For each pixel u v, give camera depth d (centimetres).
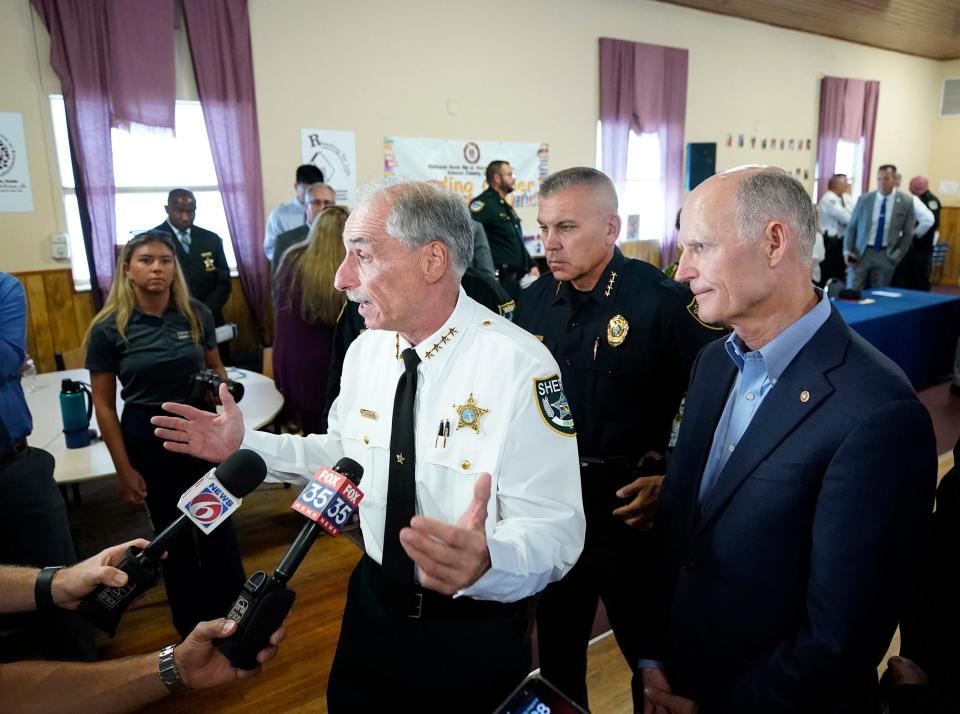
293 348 256
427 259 99
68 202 472
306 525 94
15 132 439
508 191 522
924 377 515
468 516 81
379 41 565
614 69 707
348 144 565
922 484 86
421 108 597
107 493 345
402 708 107
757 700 93
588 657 205
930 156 1115
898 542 85
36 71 440
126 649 225
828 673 87
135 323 203
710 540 102
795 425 94
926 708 89
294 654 222
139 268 200
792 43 873
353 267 101
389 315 101
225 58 496
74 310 479
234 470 102
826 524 87
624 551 151
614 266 156
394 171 592
